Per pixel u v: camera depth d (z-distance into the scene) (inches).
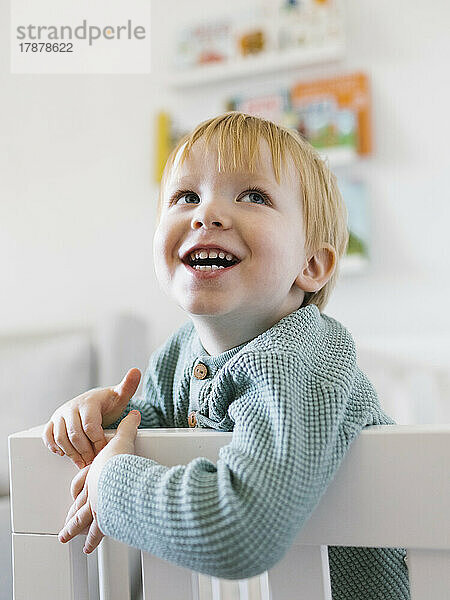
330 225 33.6
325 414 23.7
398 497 22.0
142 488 22.3
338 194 35.3
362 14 71.0
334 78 71.3
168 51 78.4
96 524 24.4
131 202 79.4
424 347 60.3
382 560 30.5
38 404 60.0
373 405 26.4
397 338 63.5
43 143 82.6
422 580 21.9
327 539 22.5
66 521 25.4
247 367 25.0
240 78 75.4
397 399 60.7
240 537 21.1
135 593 45.1
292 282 30.4
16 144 83.0
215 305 28.0
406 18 69.6
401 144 69.4
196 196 30.2
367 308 70.0
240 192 29.4
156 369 35.1
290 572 23.0
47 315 81.4
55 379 60.8
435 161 68.4
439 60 68.6
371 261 69.9
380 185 69.9
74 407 28.1
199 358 31.3
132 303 78.7
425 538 21.6
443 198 68.1
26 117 83.0
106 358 62.2
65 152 81.9
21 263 82.5
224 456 22.9
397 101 69.7
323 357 27.2
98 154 80.8
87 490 24.5
